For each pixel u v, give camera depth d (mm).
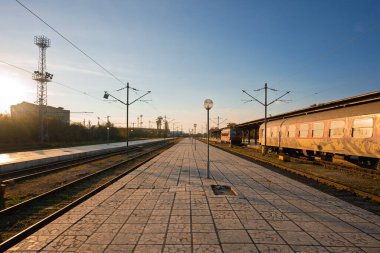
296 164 18141
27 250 4496
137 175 12477
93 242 4773
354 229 5383
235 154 26875
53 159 20172
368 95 15258
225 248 4492
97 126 72500
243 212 6496
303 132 21625
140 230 5324
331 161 18516
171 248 4504
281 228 5414
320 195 8320
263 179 11336
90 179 12328
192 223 5711
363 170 14867
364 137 14422
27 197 9156
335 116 17312
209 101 12000
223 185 9961
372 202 7688
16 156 22484
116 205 7145
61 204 8031
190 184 10156
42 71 42625
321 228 5430
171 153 28016
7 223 6297
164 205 7133
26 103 67750
